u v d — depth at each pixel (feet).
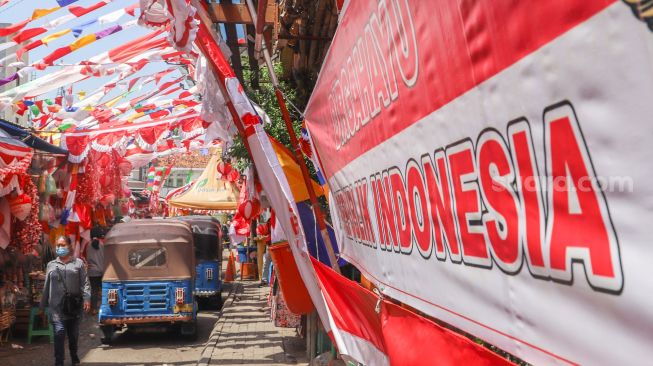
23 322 43.47
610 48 3.25
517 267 4.75
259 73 33.32
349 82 9.92
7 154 32.76
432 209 6.65
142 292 44.32
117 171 61.52
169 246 44.86
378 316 10.31
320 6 19.10
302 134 24.61
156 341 45.78
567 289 4.02
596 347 3.72
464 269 5.92
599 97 3.40
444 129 5.88
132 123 47.16
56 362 34.06
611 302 3.53
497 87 4.63
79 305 35.27
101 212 59.77
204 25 17.22
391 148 7.93
